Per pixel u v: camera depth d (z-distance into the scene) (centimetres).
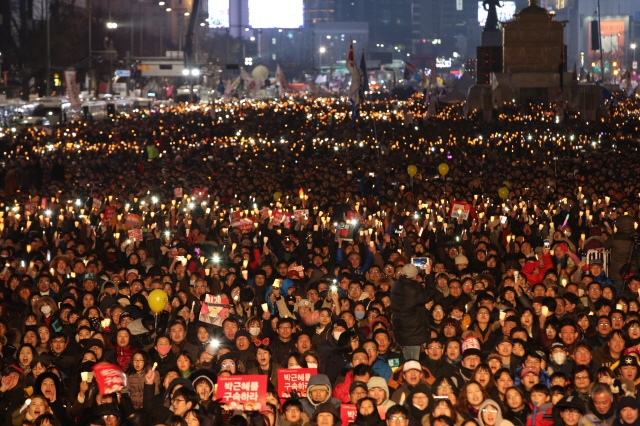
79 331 1297
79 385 1148
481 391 998
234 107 9281
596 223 2333
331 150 4862
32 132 5678
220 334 1283
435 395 1025
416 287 1252
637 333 1238
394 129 5978
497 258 1753
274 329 1324
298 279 1666
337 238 2033
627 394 1028
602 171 3475
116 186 3059
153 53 12144
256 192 2866
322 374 1073
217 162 4050
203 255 1997
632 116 7325
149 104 9431
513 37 8275
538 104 7662
